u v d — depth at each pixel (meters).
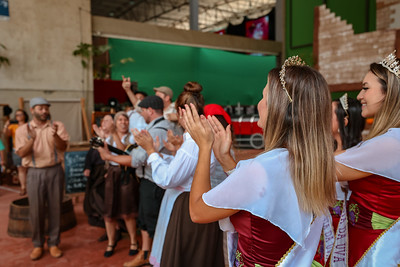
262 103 1.00
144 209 2.65
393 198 1.20
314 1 10.23
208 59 13.72
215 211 0.87
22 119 6.05
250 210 0.82
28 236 3.57
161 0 21.56
